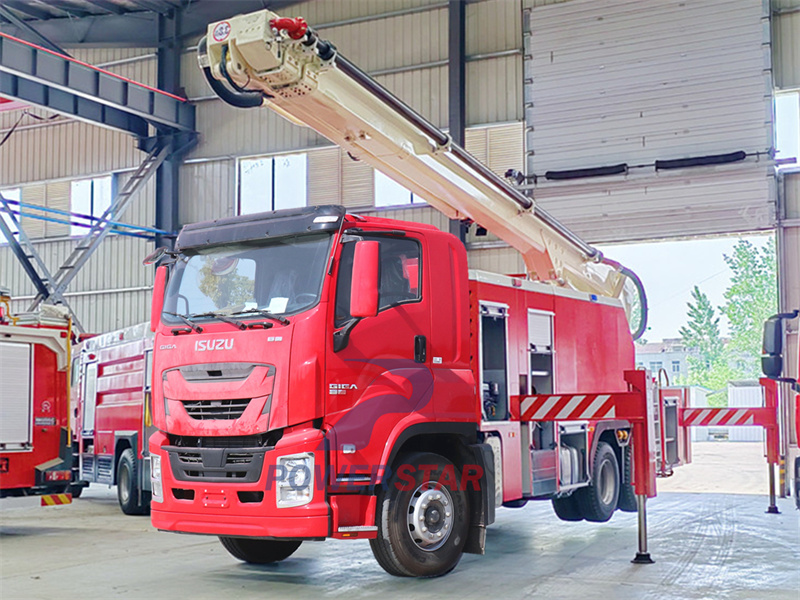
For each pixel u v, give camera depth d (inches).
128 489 496.4
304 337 254.7
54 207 1018.7
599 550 336.2
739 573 286.4
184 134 933.8
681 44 733.9
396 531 268.5
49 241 1019.9
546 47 784.9
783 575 282.7
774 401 470.3
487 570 294.5
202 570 304.8
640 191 741.9
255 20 268.2
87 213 1003.9
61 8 936.9
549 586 266.4
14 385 413.1
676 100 733.3
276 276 268.4
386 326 271.7
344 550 348.2
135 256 960.9
